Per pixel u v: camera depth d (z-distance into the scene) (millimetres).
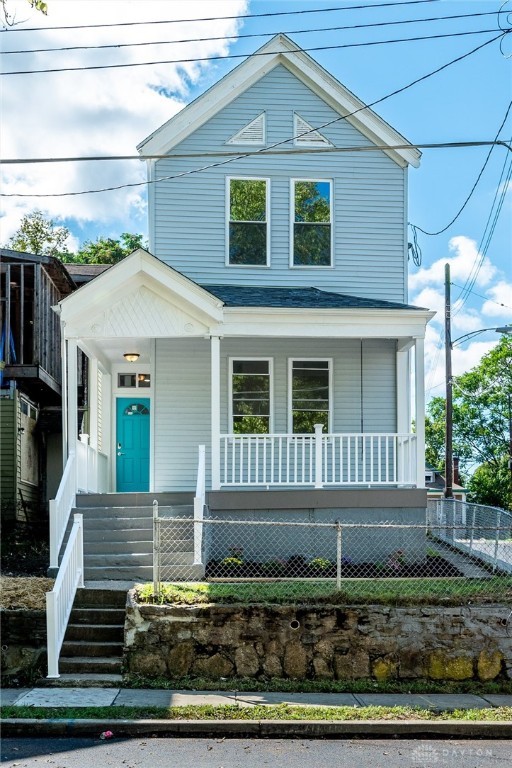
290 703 10234
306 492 15273
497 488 54625
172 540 14164
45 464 23156
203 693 10672
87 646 11633
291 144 18828
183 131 18438
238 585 12492
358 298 17938
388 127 18859
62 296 23703
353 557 15172
